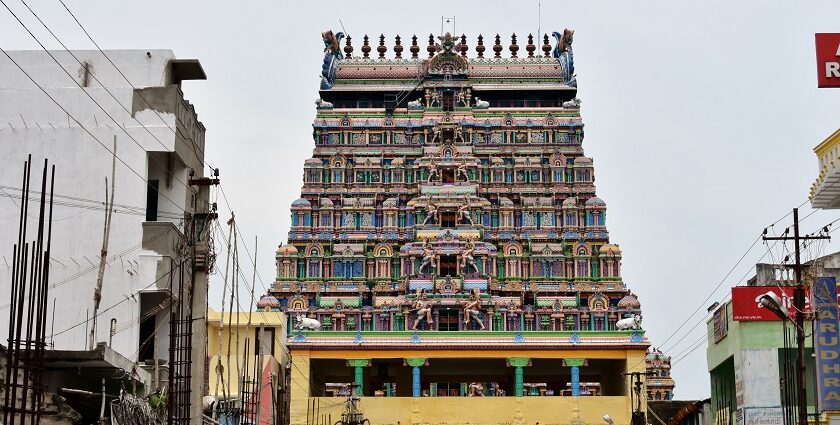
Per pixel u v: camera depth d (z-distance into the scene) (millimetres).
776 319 64438
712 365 74812
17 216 58094
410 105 142875
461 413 94375
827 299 54969
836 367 54469
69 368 45688
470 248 129375
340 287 131500
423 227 132625
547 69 145500
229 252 58781
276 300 128000
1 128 59000
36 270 36875
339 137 141500
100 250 58000
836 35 44531
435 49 148000
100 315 56969
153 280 57406
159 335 57688
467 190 136125
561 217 136875
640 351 97500
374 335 98062
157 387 50719
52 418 41656
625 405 94000
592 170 139750
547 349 98000
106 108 59438
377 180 139375
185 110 61500
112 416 42844
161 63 61031
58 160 58844
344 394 117000
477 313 124625
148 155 59438
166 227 58094
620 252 133375
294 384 95750
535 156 140750
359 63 145500
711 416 76750
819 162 46938
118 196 58500
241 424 60281
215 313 87375
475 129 142000
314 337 97688
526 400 94500
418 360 97688
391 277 132625
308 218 136125
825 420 57156
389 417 94438
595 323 128750
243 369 67188
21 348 45500
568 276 133250
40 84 60094
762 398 64000
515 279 132125
